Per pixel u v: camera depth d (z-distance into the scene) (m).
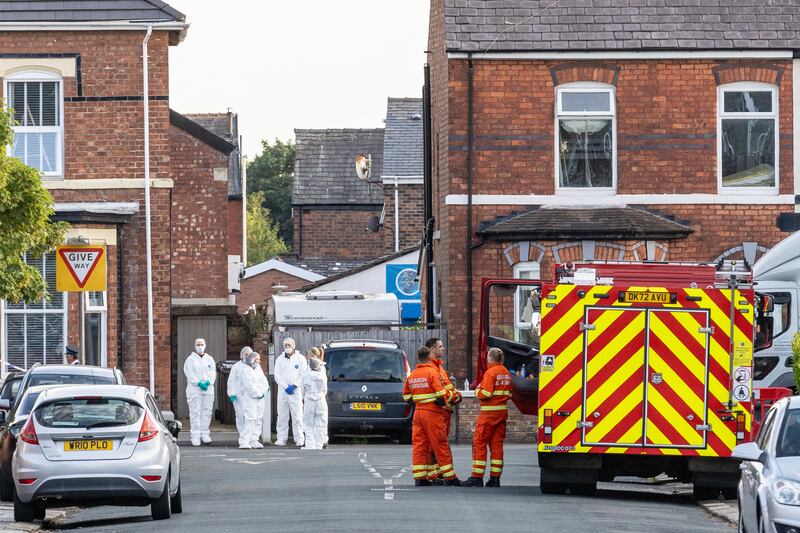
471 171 77.75
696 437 43.34
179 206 99.50
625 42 78.00
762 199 78.50
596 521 36.50
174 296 99.25
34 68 77.62
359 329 82.69
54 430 38.72
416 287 114.56
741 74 78.56
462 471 55.09
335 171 153.75
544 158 78.12
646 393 43.44
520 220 77.06
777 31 78.88
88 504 40.03
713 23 79.00
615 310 43.50
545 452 43.47
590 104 78.62
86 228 76.44
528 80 78.19
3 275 48.75
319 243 151.00
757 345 61.41
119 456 38.66
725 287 44.56
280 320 82.56
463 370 77.44
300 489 46.66
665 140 78.56
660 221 77.06
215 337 95.88
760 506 30.38
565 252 76.62
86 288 50.09
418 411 48.50
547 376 43.47
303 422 70.44
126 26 77.44
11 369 74.94
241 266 126.88
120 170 78.00
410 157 132.12
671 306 43.50
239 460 60.72
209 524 36.88
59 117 77.81
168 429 42.53
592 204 78.31
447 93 78.31
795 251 61.91
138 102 78.06
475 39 77.75
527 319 76.88
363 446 71.81
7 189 49.50
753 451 32.31
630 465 44.47
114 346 77.00
